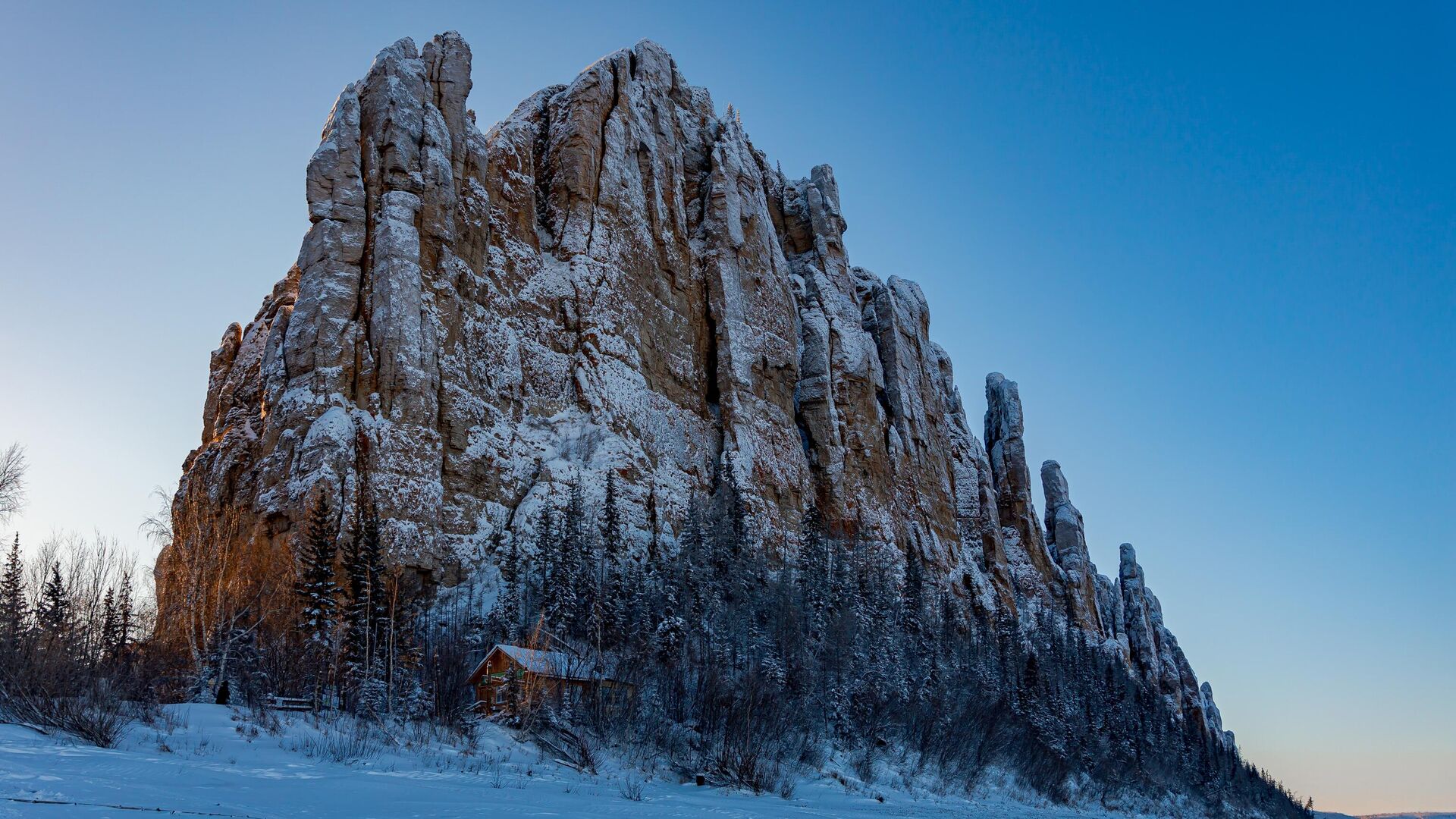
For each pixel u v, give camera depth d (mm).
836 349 168125
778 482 140625
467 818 32750
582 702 65188
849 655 97250
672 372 139125
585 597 87812
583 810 38531
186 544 68500
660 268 144625
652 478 122062
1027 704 109875
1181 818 111438
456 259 114250
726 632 87625
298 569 84500
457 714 61906
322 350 100188
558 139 141375
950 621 136875
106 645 63938
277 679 63719
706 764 60188
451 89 122375
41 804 27156
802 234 186750
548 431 118375
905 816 55781
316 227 106312
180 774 36219
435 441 101438
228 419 117125
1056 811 83938
